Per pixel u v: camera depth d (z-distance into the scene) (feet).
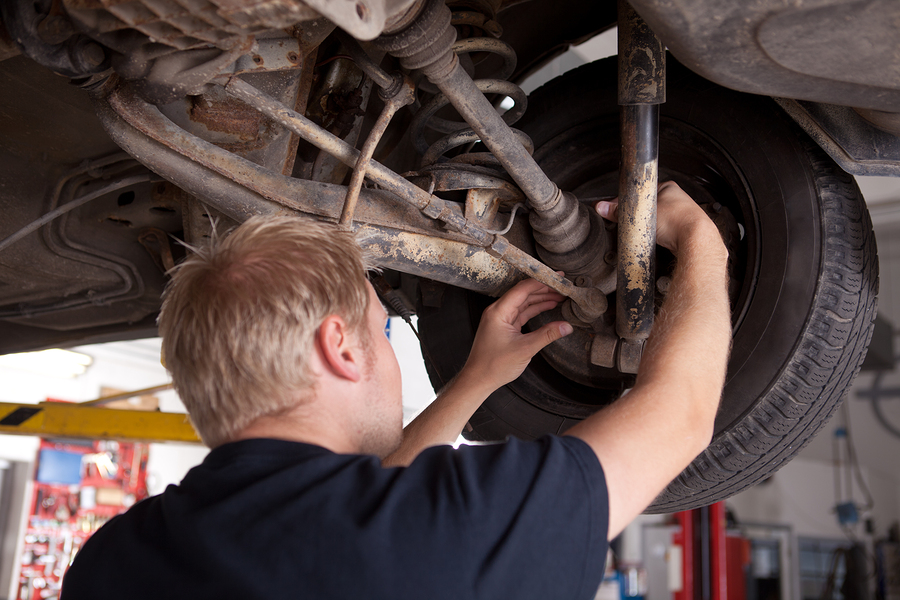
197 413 2.26
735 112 4.26
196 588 1.83
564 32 5.53
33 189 4.84
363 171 3.14
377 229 3.73
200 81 2.75
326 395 2.23
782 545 26.37
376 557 1.79
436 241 3.94
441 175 3.94
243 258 2.25
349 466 2.02
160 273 5.70
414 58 3.03
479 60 5.11
